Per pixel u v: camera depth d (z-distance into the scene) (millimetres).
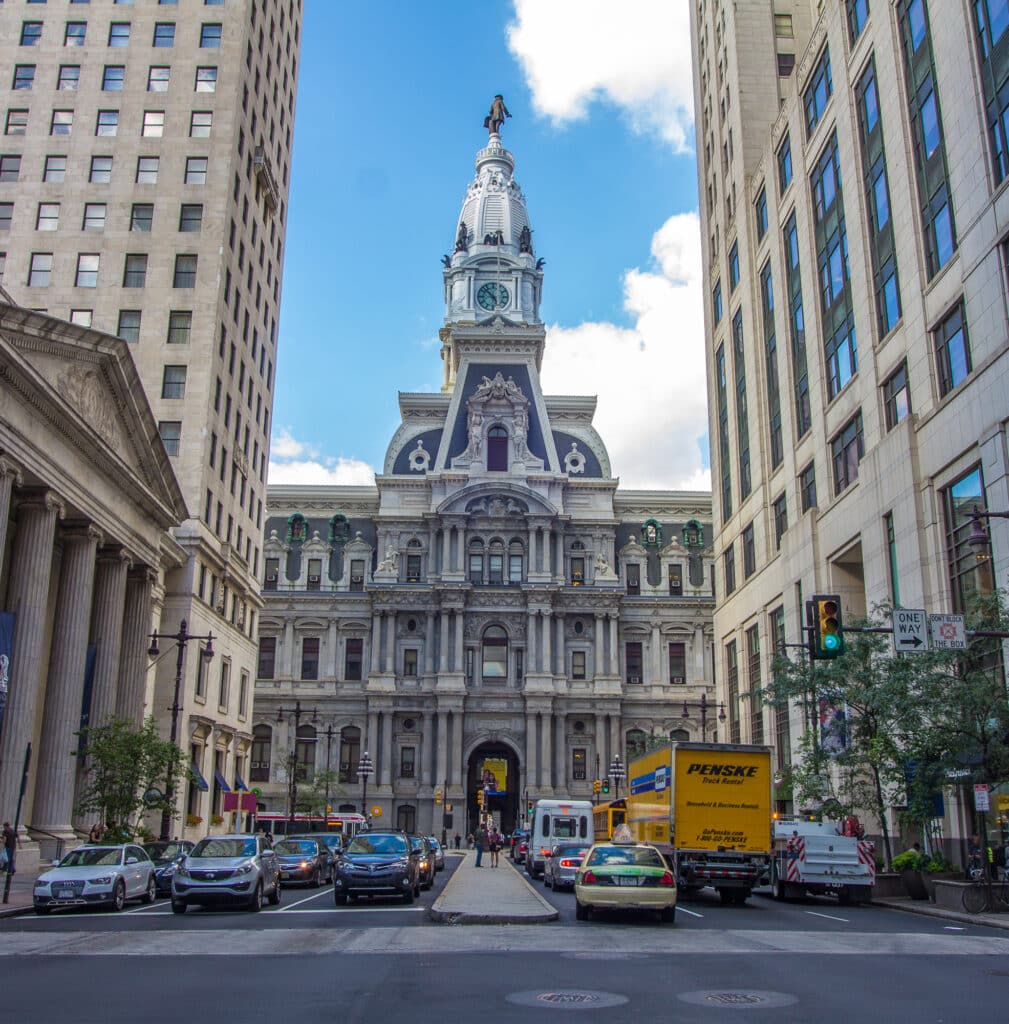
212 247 75688
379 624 111625
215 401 75375
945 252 46625
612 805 64812
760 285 76625
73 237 75812
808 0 84250
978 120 42906
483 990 16672
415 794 107938
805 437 65750
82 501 51438
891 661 41781
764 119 81000
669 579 118000
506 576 113312
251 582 87125
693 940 24578
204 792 74500
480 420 117000
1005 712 35656
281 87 96188
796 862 38688
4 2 81500
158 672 68188
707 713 112000
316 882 47000
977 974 18953
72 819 55781
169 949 22312
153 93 79312
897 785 45938
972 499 43750
